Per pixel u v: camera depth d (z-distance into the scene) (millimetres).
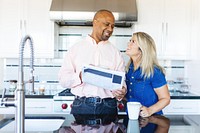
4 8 2996
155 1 3029
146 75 1753
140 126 1398
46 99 2814
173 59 3086
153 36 3049
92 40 1788
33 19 3014
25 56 3006
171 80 3422
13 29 3012
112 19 1758
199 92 2912
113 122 1496
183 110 2863
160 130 1325
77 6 2875
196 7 2949
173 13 3045
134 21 2910
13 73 3352
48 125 1638
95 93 1754
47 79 3391
